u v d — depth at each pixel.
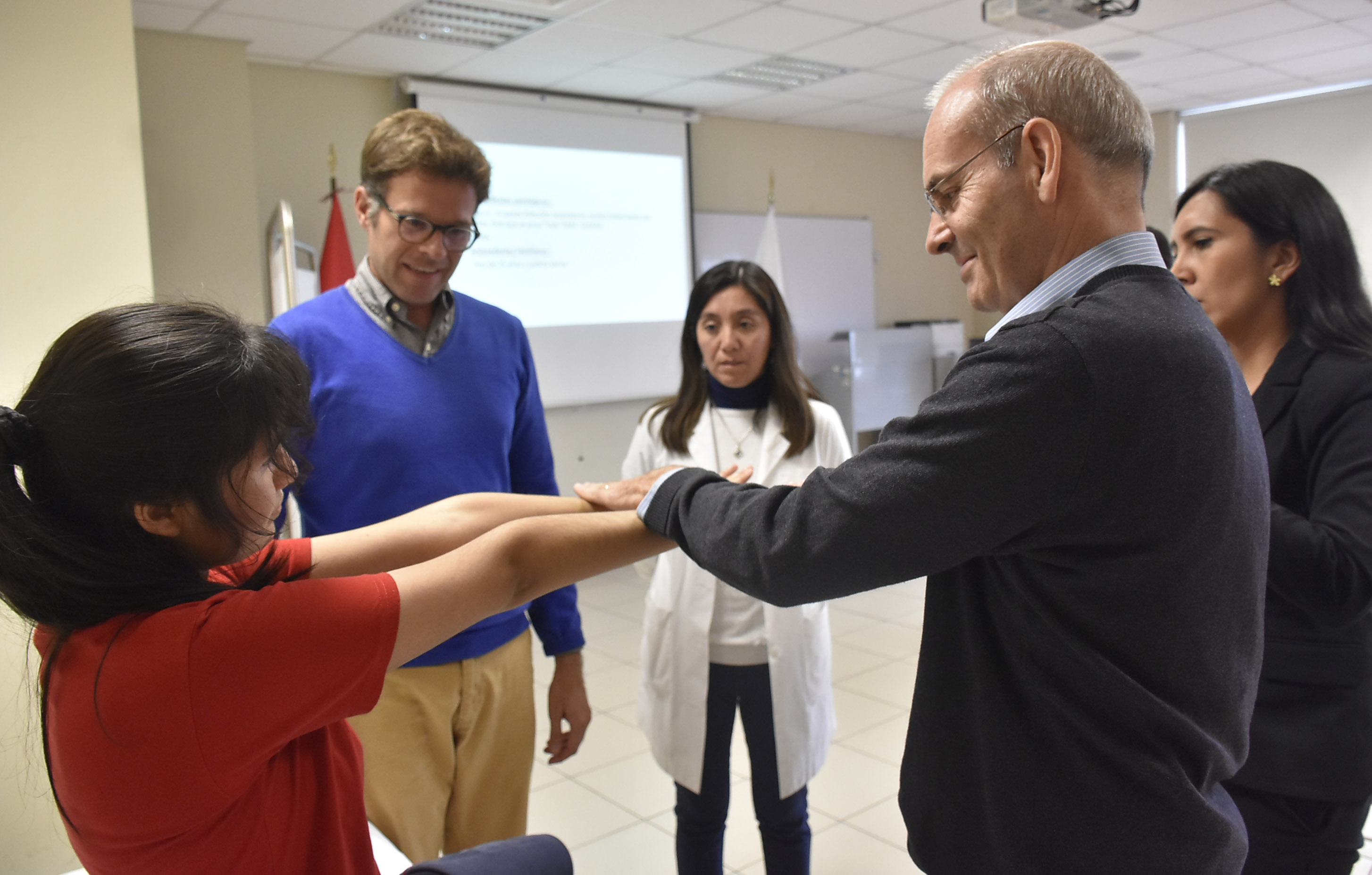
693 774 1.74
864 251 6.92
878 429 6.42
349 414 1.34
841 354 6.75
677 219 5.81
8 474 0.61
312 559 0.91
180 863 0.63
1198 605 0.75
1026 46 0.83
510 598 0.81
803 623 1.73
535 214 5.25
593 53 4.45
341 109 4.67
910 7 3.93
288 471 0.72
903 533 0.75
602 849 2.33
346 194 4.68
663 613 1.79
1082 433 0.71
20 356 1.92
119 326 0.63
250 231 4.10
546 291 5.33
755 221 6.30
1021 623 0.80
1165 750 0.76
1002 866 0.83
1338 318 1.22
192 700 0.60
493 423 1.45
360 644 0.65
